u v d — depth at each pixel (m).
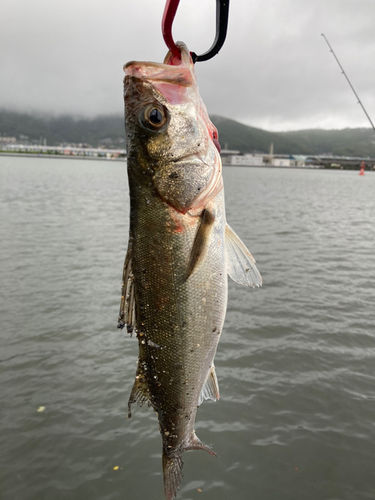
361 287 1.65
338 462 0.75
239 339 1.19
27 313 1.35
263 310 1.40
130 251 0.38
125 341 1.18
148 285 0.37
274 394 0.94
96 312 1.37
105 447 0.79
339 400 0.92
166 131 0.35
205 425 0.85
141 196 0.37
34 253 2.16
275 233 2.89
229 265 0.40
